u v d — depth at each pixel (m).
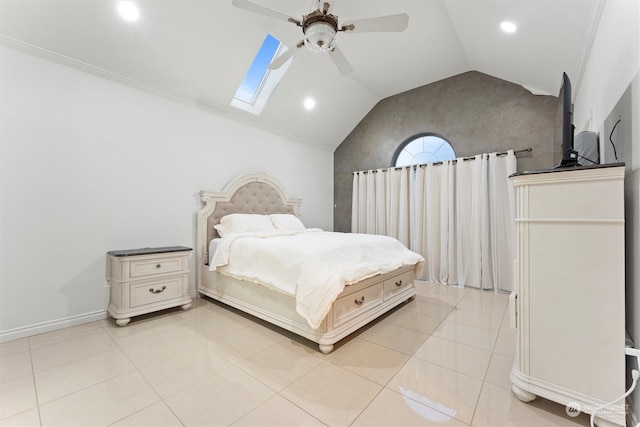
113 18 2.42
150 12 2.48
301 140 4.89
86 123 2.61
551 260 1.39
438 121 4.34
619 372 1.23
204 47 2.95
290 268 2.23
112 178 2.77
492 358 1.98
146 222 3.01
